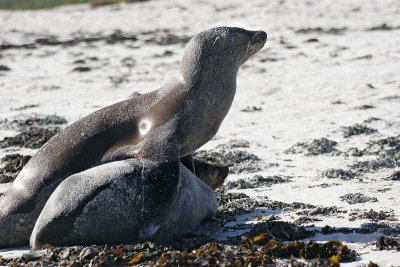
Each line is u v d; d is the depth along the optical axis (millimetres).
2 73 71750
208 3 125750
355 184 36219
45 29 113062
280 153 43312
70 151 28922
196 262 24781
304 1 117562
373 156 41688
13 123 51906
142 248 26422
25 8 153000
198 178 30484
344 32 86750
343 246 25938
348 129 46562
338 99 54656
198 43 29453
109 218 26984
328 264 24641
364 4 110625
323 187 35906
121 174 27141
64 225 27109
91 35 101875
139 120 28891
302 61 69312
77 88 63500
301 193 35031
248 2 122500
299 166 40438
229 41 29375
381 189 35031
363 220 30016
